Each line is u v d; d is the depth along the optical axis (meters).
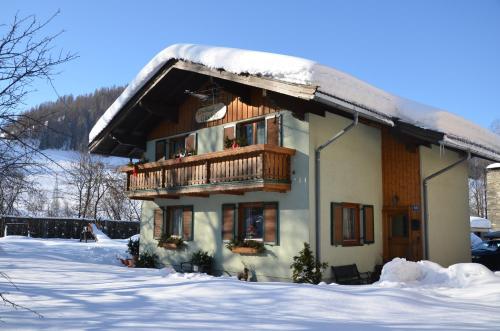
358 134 13.37
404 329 5.00
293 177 11.95
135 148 18.09
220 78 12.52
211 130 14.33
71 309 5.95
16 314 5.61
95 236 26.92
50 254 16.28
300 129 11.95
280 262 11.98
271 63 10.89
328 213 12.05
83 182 38.22
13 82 5.10
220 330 4.82
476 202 47.09
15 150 5.42
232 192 12.90
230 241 13.10
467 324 5.34
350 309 6.18
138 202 41.50
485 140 14.95
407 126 12.06
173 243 14.97
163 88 14.76
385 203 13.86
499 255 15.80
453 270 10.22
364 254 13.00
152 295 6.96
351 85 11.12
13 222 27.59
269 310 5.97
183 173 13.62
